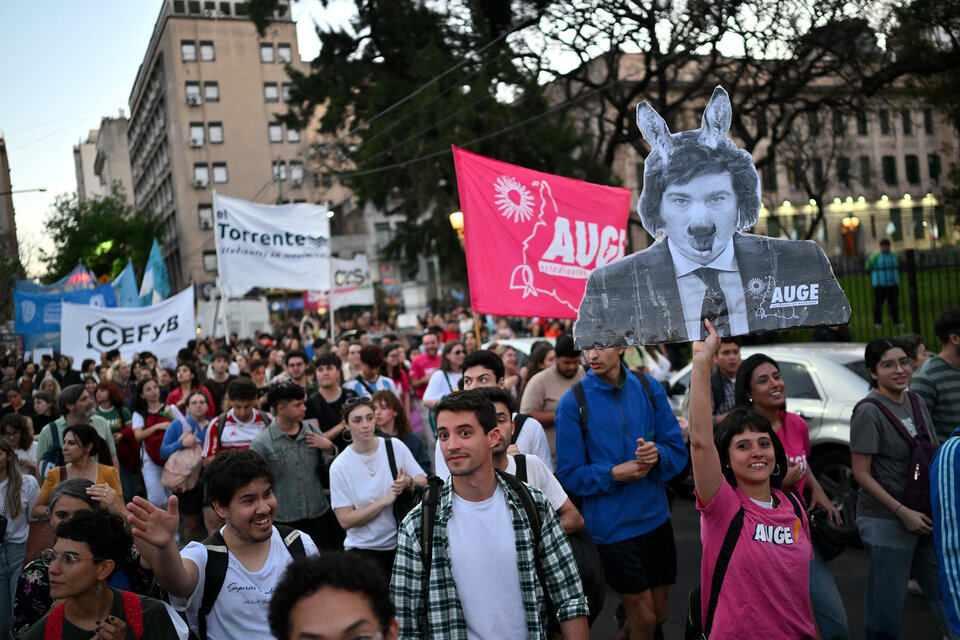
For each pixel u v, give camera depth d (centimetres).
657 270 334
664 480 488
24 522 542
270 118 7025
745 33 2148
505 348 944
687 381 927
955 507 328
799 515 351
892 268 1420
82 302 1825
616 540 471
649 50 2339
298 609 173
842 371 762
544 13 2409
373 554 518
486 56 2491
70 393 661
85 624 299
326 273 1320
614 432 483
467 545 309
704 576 348
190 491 754
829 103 2295
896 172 4928
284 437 621
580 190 659
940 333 510
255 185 6962
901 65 2081
